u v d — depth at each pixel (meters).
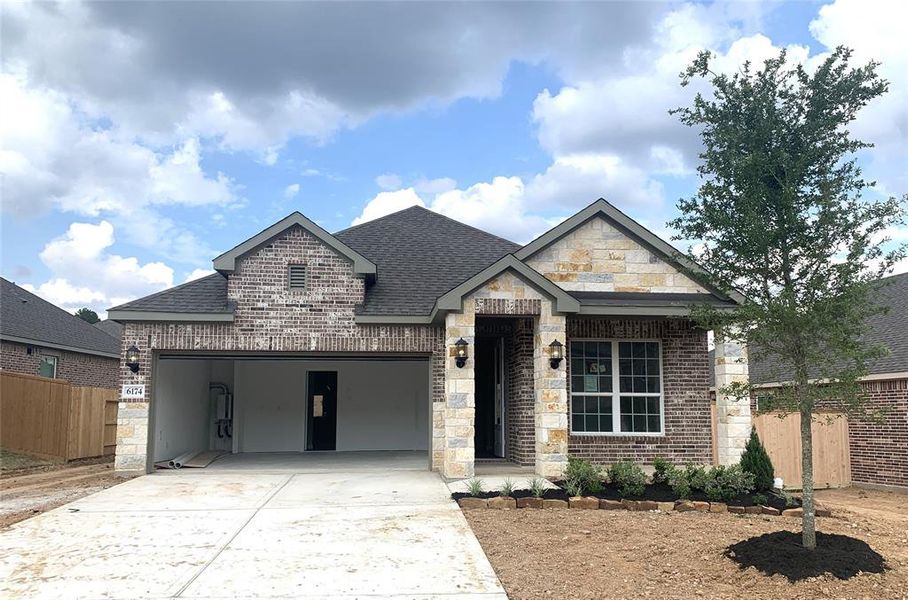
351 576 6.93
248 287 14.31
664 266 14.80
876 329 17.44
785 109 7.57
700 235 7.84
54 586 6.62
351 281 14.56
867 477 15.44
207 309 14.06
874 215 6.96
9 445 17.36
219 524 9.23
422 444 19.97
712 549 7.80
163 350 14.15
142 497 11.23
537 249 14.46
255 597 6.32
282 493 11.57
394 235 18.41
